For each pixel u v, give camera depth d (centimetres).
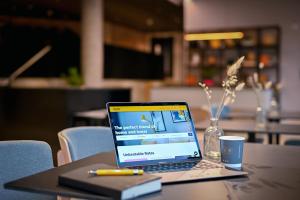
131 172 111
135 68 1062
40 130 523
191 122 160
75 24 959
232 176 127
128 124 144
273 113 462
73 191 104
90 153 189
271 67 834
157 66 1171
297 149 185
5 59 830
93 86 696
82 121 522
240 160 141
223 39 884
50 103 521
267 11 842
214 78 891
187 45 922
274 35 843
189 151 152
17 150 150
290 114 448
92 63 696
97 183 102
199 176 125
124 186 99
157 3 763
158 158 144
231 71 170
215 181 122
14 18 898
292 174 132
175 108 158
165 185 116
